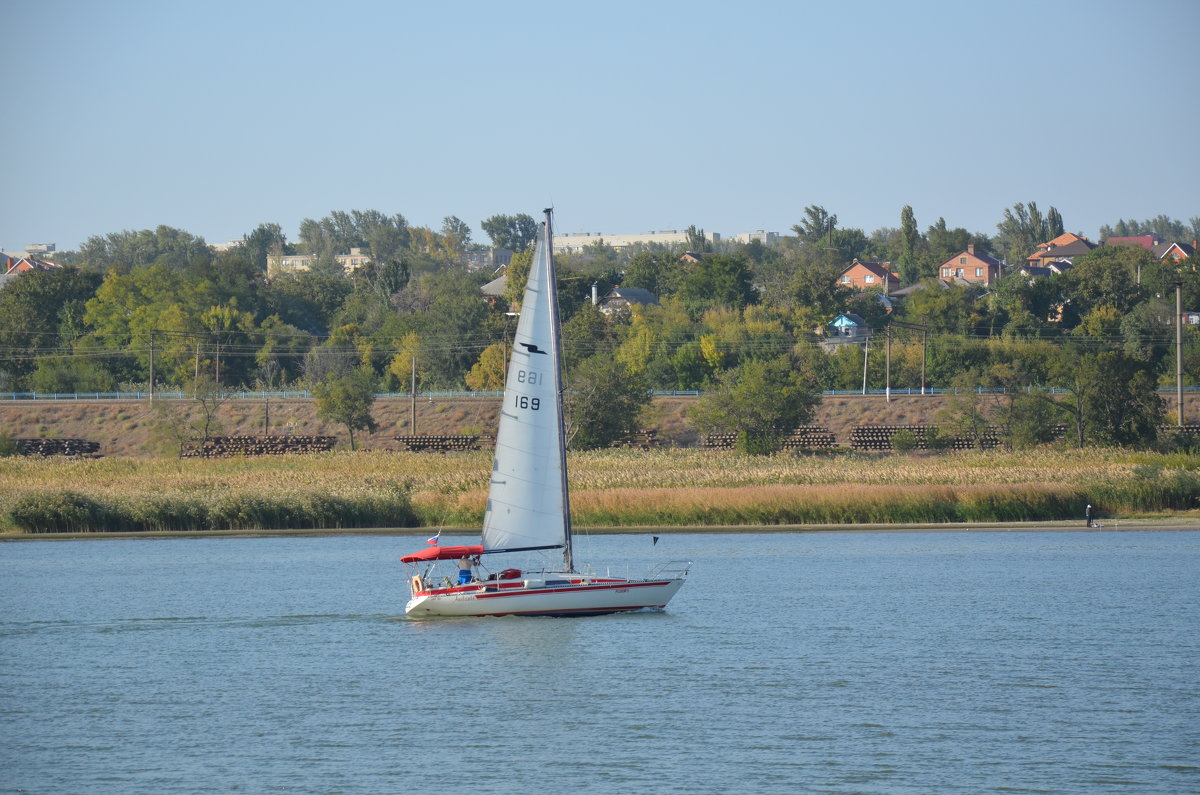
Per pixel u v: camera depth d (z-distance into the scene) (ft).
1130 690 487.61
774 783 383.24
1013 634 597.93
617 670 528.63
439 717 460.96
